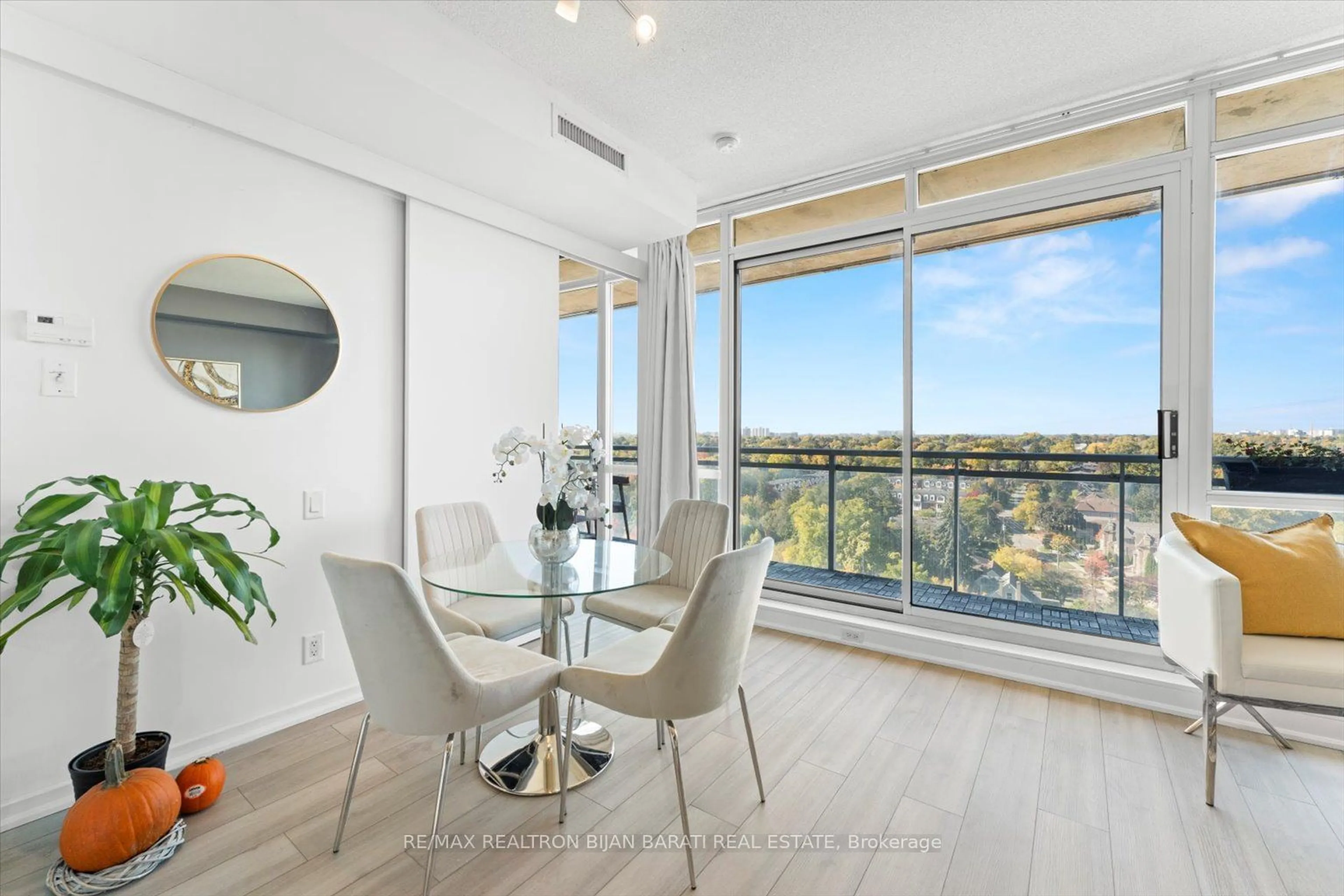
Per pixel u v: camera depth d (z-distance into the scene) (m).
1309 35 2.11
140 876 1.42
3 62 1.59
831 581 3.45
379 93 1.99
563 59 2.26
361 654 1.43
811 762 1.98
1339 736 2.05
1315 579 1.83
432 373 2.68
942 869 1.48
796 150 3.01
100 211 1.76
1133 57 2.25
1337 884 1.42
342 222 2.38
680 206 3.25
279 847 1.55
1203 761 1.98
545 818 1.68
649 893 1.40
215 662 2.02
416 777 1.89
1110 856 1.53
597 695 1.60
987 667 2.71
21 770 1.63
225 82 1.92
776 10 1.99
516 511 3.09
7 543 1.42
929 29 2.09
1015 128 2.77
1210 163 2.38
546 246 3.25
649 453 3.88
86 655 1.74
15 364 1.62
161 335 1.88
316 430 2.30
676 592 2.53
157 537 1.46
